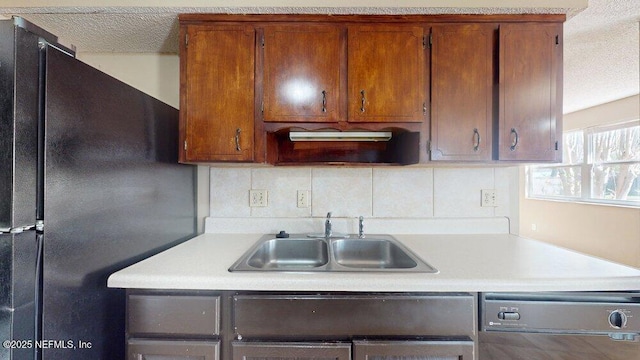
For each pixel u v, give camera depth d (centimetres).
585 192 407
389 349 92
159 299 93
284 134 158
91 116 93
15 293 71
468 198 166
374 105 130
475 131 130
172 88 168
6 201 71
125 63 168
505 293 94
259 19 130
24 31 74
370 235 159
